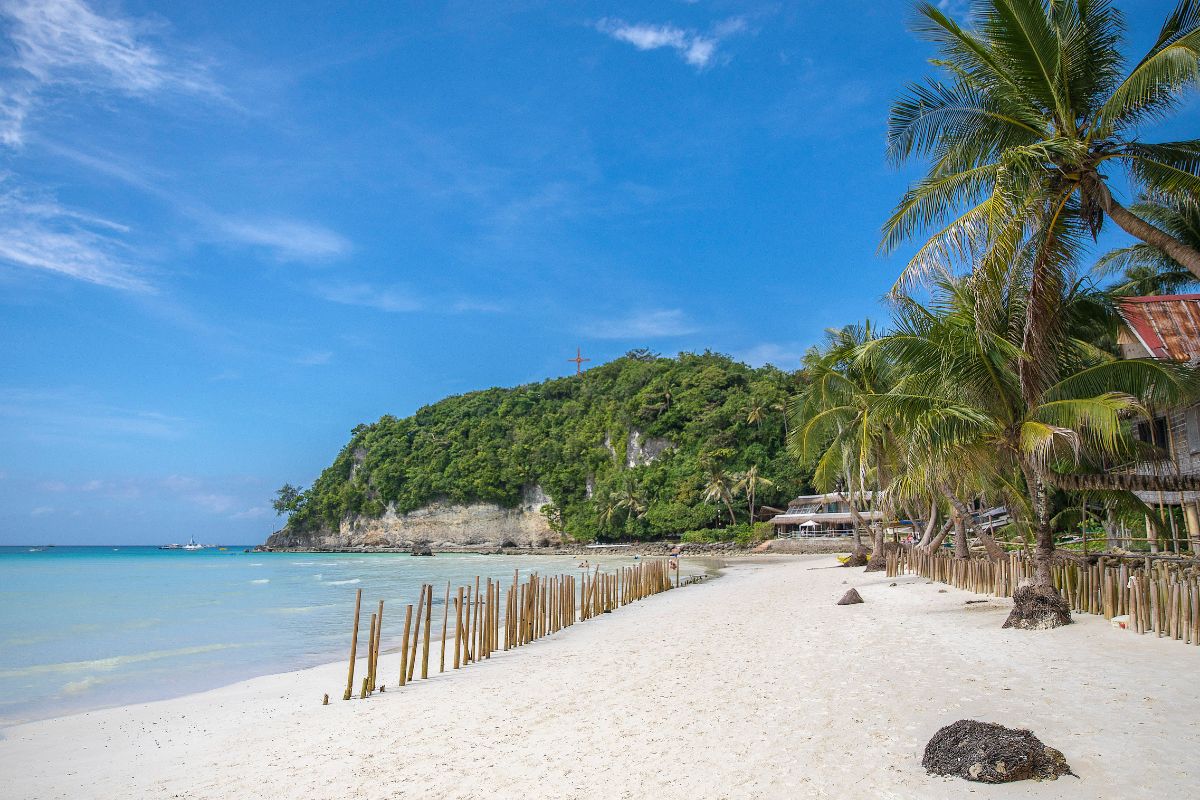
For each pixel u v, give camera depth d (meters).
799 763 6.89
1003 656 10.83
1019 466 14.12
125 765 8.92
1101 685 8.66
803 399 31.05
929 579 24.38
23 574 56.38
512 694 11.04
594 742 8.16
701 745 7.70
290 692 12.84
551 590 18.34
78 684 14.42
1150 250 21.61
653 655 13.52
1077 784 5.79
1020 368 12.69
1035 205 10.47
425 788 7.16
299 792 7.39
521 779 7.16
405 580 47.03
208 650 18.30
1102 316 14.05
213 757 9.02
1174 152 10.93
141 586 41.59
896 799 5.84
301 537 142.62
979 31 11.22
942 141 12.45
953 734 6.54
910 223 12.27
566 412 122.44
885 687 9.48
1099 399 11.59
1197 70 9.15
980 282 10.78
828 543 67.12
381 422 140.88
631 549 89.19
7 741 10.21
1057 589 14.03
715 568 47.59
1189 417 17.44
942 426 13.44
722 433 88.62
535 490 114.94
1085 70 10.79
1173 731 6.84
